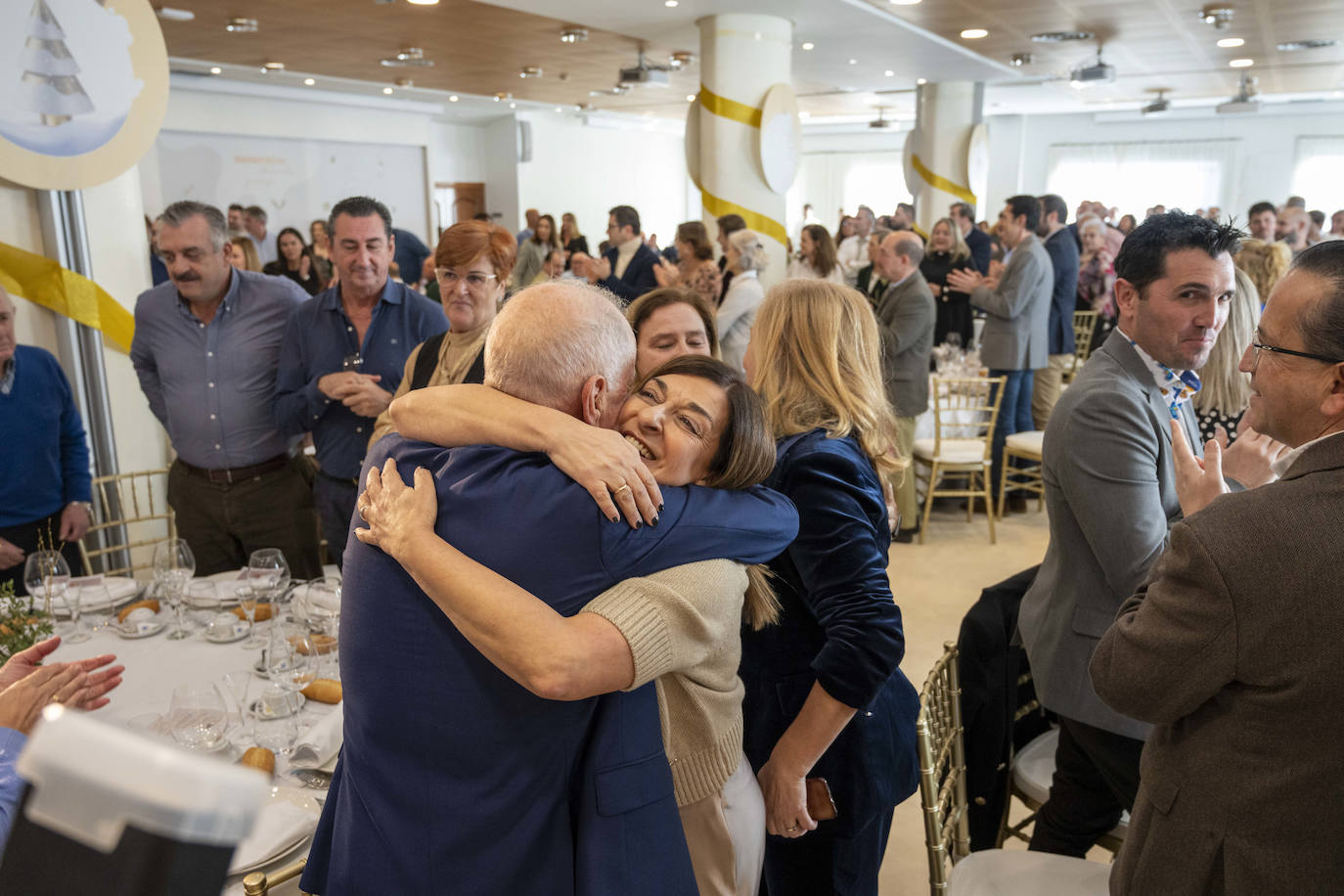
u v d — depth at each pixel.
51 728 0.35
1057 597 1.65
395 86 10.27
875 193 16.70
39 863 0.34
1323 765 0.87
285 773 1.33
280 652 1.58
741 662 1.34
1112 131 14.45
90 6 2.81
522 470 0.84
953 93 9.48
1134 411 1.50
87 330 3.19
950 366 5.30
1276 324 0.97
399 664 0.85
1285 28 7.15
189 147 9.88
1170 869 0.99
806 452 1.24
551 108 12.84
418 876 0.86
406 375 2.32
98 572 3.25
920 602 3.96
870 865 1.38
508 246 2.18
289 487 2.87
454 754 0.84
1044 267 4.98
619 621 0.81
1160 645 0.95
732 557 0.92
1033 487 5.09
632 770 0.87
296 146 10.90
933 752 1.46
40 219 3.06
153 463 3.46
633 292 5.61
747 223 6.29
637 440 0.94
